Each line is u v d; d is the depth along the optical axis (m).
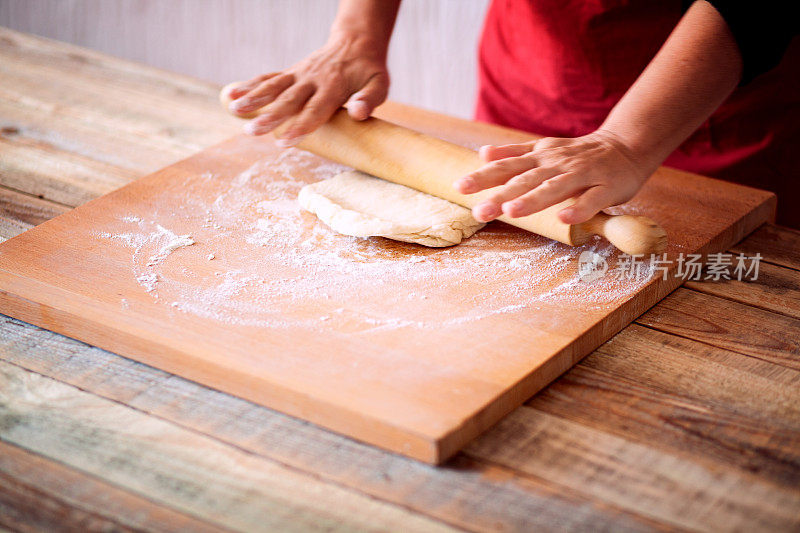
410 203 1.08
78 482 0.68
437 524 0.65
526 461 0.71
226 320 0.86
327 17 2.35
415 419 0.72
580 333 0.84
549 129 1.51
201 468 0.70
